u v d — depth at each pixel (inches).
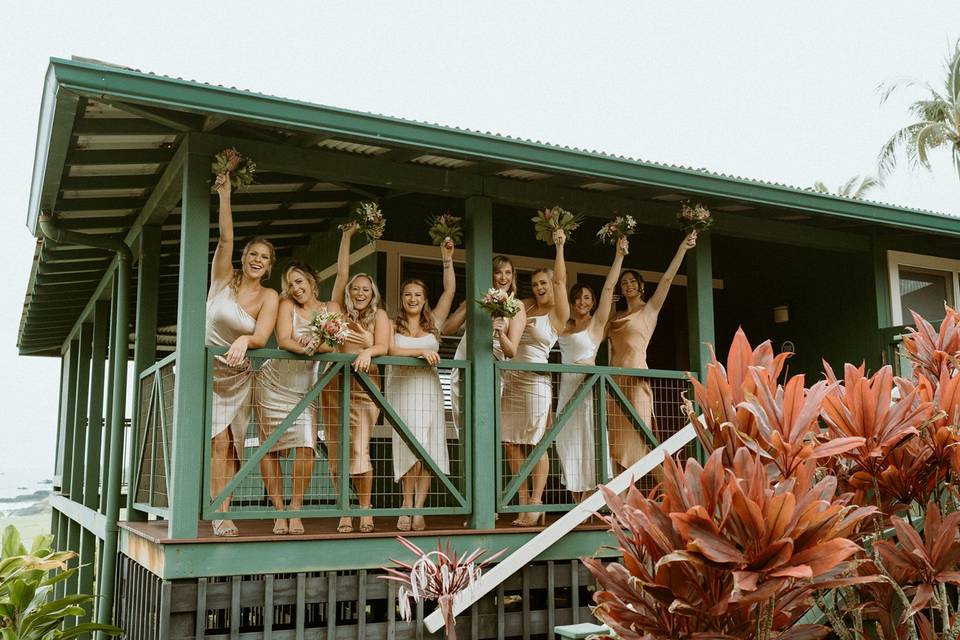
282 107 182.1
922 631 137.1
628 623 107.3
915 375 159.9
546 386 234.1
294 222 306.7
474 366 222.8
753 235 283.3
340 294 215.8
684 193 241.1
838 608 143.9
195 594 182.1
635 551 107.7
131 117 201.3
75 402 448.5
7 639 240.2
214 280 198.5
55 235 261.1
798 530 97.7
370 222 216.5
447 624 177.5
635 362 249.3
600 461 234.8
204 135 198.5
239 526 232.5
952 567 126.1
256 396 205.0
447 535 208.8
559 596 256.7
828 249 307.6
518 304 219.1
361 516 202.1
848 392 135.6
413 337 221.9
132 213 269.7
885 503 138.3
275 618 260.5
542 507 223.9
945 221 282.7
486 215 232.2
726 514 96.8
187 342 190.4
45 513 1795.0
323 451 271.7
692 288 263.4
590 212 249.1
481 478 218.5
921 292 325.1
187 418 187.8
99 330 374.9
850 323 318.7
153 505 223.1
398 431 209.3
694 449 252.5
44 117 192.7
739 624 104.7
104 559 275.1
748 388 119.4
